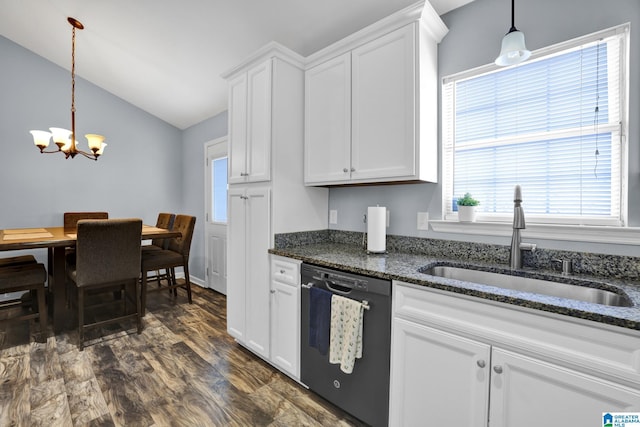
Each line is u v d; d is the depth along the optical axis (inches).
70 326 103.9
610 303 45.9
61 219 140.2
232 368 79.0
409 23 62.4
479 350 43.1
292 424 59.6
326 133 78.3
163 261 120.0
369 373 56.1
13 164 129.3
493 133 65.7
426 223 73.5
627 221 50.9
